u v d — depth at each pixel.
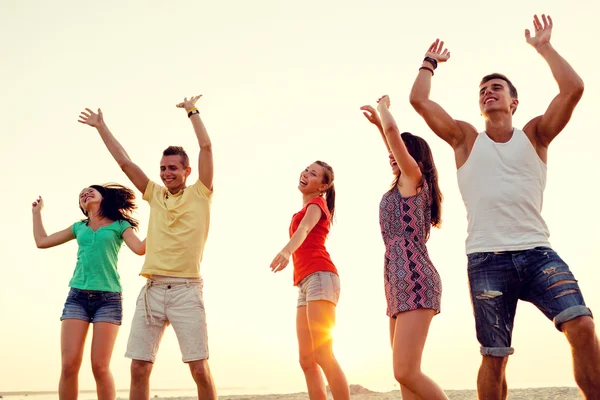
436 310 4.09
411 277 4.07
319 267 5.30
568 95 3.90
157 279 5.18
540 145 4.07
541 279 3.75
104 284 5.60
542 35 4.11
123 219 5.89
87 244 5.70
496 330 3.85
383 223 4.34
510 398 7.47
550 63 4.02
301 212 5.54
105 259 5.67
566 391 7.80
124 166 5.57
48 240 6.05
